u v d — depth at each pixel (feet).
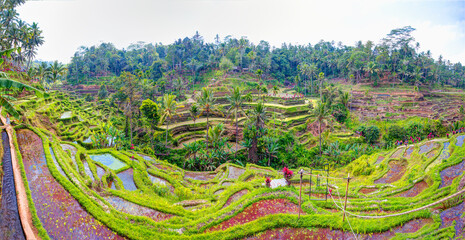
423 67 424.46
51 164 90.22
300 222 72.02
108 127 175.73
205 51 533.14
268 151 201.05
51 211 67.72
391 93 373.40
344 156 205.36
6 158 90.74
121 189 100.89
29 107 169.58
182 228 71.00
